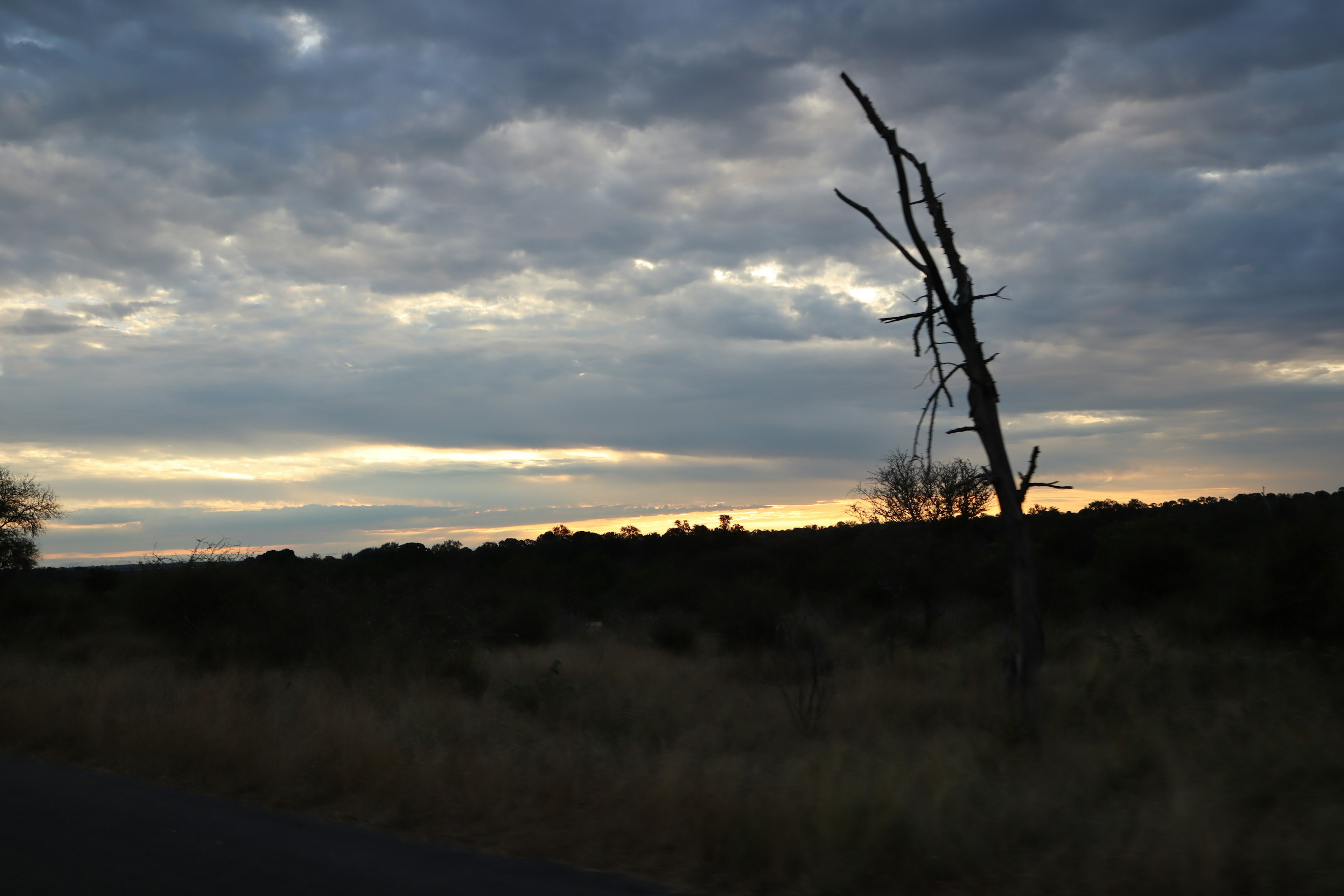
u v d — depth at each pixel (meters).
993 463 8.84
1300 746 6.44
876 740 8.52
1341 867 4.35
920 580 18.92
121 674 12.57
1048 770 6.58
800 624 14.46
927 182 9.24
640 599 32.00
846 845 4.93
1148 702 9.57
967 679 12.56
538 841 5.43
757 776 6.38
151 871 4.75
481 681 13.98
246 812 6.07
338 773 6.78
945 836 4.93
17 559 26.66
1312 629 13.09
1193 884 4.30
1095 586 19.70
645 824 5.59
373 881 4.61
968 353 9.05
